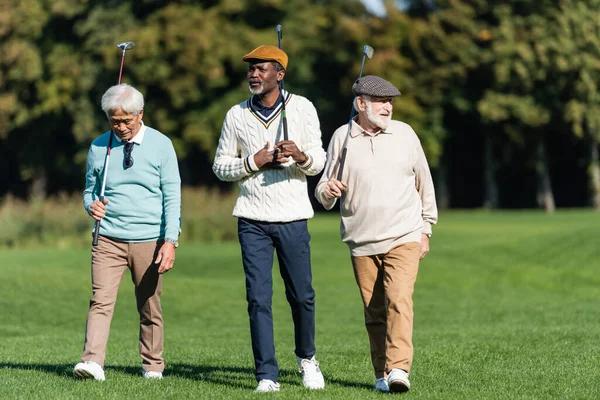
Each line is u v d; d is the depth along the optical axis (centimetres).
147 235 812
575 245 2814
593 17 5216
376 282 796
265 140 779
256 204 771
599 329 1309
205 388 763
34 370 870
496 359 972
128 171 809
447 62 5409
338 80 5716
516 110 5216
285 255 777
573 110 5212
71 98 5178
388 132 788
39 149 5538
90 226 3547
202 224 3516
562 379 833
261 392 739
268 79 773
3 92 5150
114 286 818
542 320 1605
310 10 5491
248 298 767
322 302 2089
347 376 870
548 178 5525
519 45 5184
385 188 781
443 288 2405
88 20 4909
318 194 805
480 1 5388
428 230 806
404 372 757
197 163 5934
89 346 802
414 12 5859
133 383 782
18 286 2005
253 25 5356
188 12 5047
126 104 789
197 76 4981
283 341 1307
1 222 3450
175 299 2017
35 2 4984
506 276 2552
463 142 5981
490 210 5550
